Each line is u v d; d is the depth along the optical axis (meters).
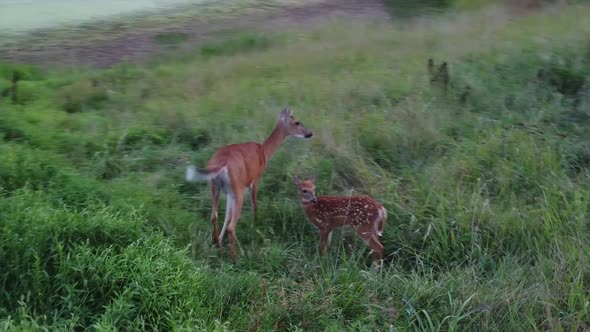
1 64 11.69
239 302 6.09
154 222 7.02
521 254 6.98
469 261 6.88
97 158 8.12
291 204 7.55
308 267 6.65
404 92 9.94
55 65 12.41
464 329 5.97
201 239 6.98
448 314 6.05
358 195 7.31
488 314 5.98
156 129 8.88
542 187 7.71
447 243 6.98
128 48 13.76
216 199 7.01
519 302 6.12
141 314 5.64
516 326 5.92
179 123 9.06
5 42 13.84
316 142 8.39
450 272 6.70
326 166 7.96
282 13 17.09
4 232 5.88
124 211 6.79
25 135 8.28
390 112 9.16
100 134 8.62
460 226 7.11
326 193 7.74
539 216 7.25
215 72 11.54
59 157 7.79
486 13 15.02
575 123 9.20
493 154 8.30
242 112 9.38
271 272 6.63
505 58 10.79
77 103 9.92
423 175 7.91
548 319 5.85
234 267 6.77
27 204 6.38
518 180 7.95
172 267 5.98
